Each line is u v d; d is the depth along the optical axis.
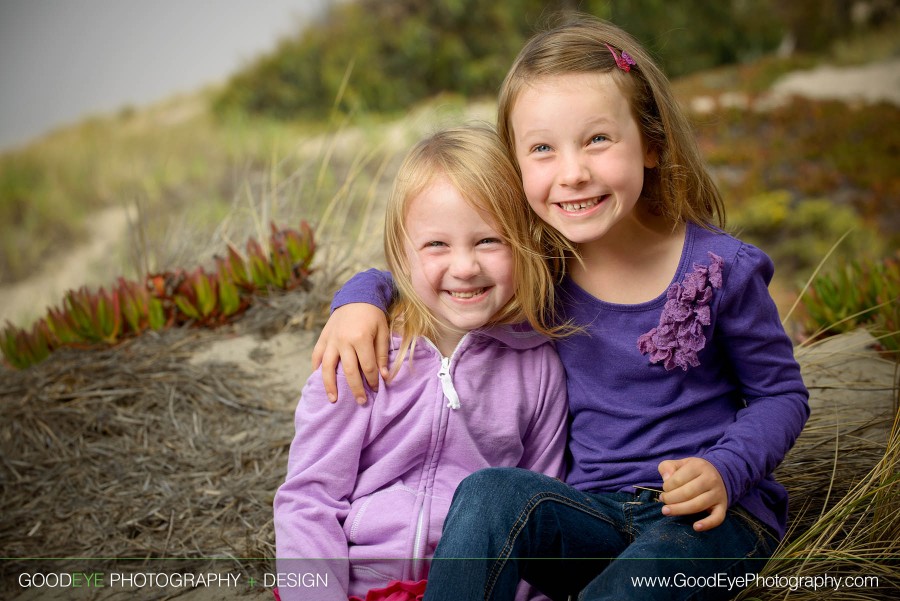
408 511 1.72
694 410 1.72
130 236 3.79
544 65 1.62
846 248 7.36
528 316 1.75
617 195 1.60
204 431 2.66
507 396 1.82
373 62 11.96
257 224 3.48
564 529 1.60
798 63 11.84
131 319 3.13
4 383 2.96
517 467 1.77
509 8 11.94
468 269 1.66
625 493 1.72
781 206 8.09
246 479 2.45
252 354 2.97
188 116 13.24
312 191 4.31
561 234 1.72
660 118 1.68
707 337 1.68
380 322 1.81
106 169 10.62
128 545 2.25
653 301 1.70
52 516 2.39
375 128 8.41
